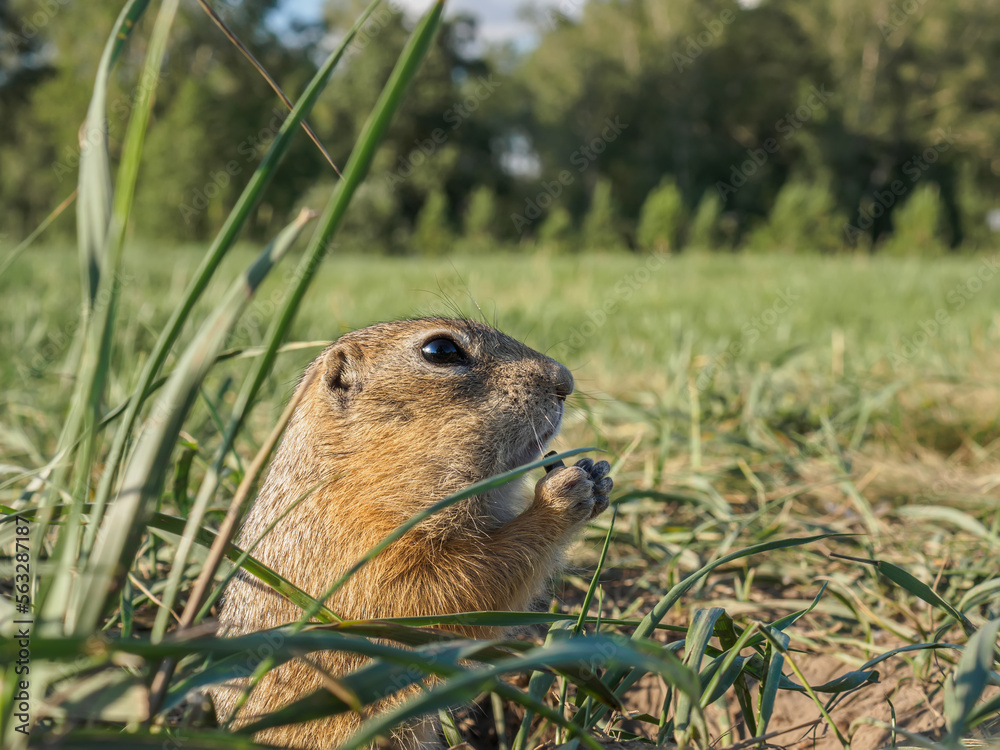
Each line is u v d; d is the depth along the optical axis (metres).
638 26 53.44
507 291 16.03
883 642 3.57
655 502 4.95
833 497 5.16
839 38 49.00
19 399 5.95
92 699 1.49
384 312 11.30
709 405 6.71
